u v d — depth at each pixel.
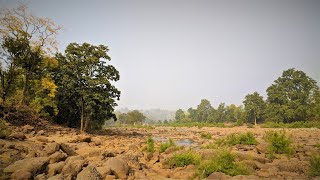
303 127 54.34
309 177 9.48
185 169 11.66
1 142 11.57
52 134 23.00
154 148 18.53
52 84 28.61
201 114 128.38
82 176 7.92
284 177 9.54
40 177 7.93
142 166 11.91
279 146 15.68
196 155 12.96
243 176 9.27
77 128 33.62
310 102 79.50
